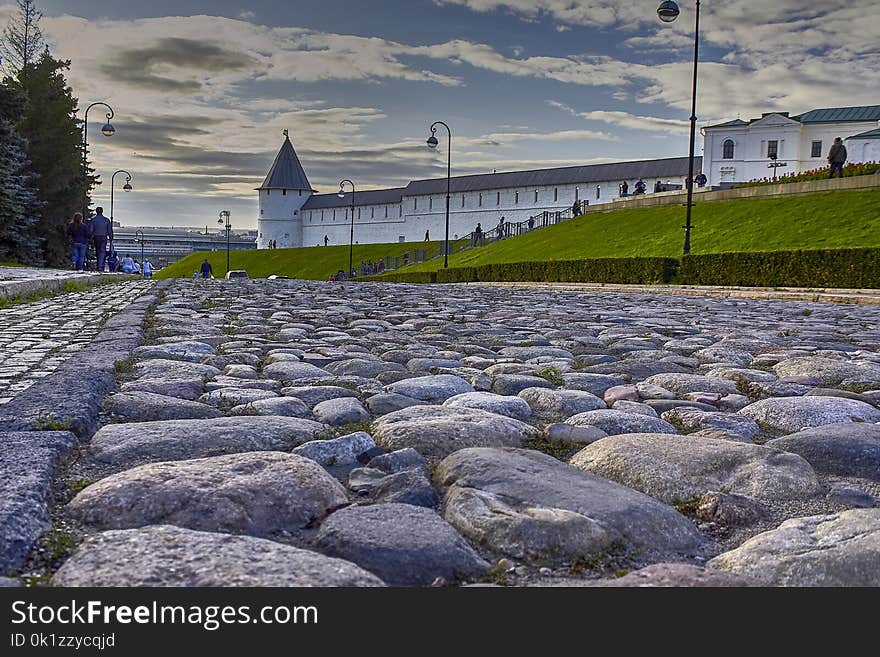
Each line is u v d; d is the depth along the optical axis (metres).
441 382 4.56
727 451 2.90
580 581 1.89
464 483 2.51
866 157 77.00
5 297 10.98
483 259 49.25
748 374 5.13
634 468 2.73
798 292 20.16
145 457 2.79
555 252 42.84
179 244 165.00
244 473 2.42
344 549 1.98
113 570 1.74
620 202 50.19
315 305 12.33
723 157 82.75
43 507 2.15
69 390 3.76
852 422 3.68
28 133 42.38
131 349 5.69
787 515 2.42
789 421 3.74
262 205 119.38
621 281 29.16
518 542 2.06
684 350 6.73
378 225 108.62
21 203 29.62
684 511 2.44
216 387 4.30
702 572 1.88
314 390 4.22
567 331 8.36
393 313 10.80
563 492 2.40
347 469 2.82
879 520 2.18
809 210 33.72
